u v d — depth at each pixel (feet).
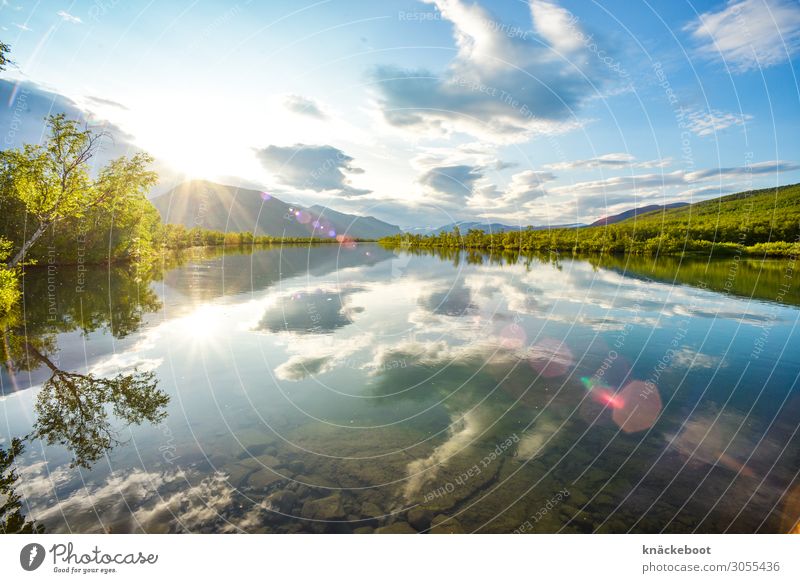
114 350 42.16
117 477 20.72
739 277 102.12
